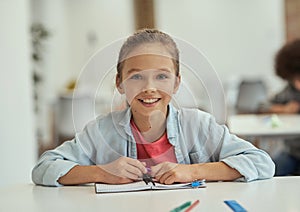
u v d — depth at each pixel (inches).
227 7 314.8
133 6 309.0
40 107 236.7
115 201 44.6
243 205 41.9
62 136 128.3
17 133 119.3
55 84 297.3
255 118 133.7
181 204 42.8
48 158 53.9
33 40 188.7
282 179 52.1
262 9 307.0
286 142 116.9
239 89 174.6
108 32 334.0
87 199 45.9
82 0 331.6
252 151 53.5
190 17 319.0
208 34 318.3
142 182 50.1
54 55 299.1
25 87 122.6
